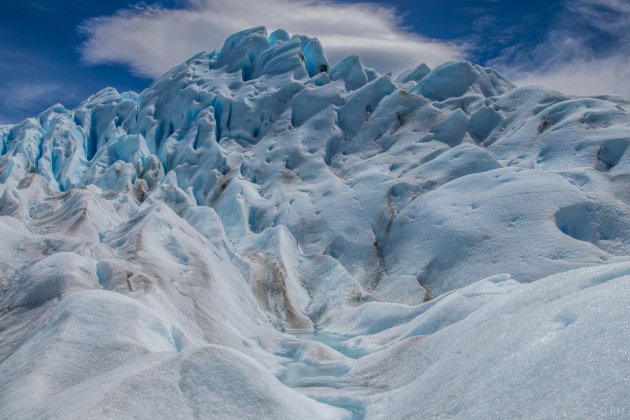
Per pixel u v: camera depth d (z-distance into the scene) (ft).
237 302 73.67
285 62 206.18
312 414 29.35
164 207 82.94
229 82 205.46
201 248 78.59
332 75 198.39
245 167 160.76
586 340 20.22
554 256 84.17
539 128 131.34
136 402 24.20
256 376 28.66
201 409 25.67
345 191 128.98
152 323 38.70
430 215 107.14
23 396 27.66
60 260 54.24
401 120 158.71
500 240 92.94
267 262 103.76
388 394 33.40
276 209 132.98
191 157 172.76
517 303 31.42
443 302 55.06
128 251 65.98
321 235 118.52
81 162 191.11
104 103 229.45
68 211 96.07
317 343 60.18
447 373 28.37
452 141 145.18
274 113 184.96
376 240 112.47
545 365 20.75
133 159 176.55
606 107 128.06
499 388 21.91
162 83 222.89
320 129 167.02
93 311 36.81
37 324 42.83
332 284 100.53
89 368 31.37
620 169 106.73
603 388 17.10
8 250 65.10
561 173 104.01
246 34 230.89
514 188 102.68
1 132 208.23
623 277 23.58
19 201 109.09
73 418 22.04
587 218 91.66
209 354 28.81
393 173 134.31
